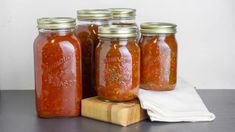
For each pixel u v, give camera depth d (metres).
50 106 0.93
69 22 0.91
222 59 1.22
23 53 1.20
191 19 1.20
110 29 0.89
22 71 1.21
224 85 1.23
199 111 0.93
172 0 1.19
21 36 1.19
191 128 0.89
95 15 0.99
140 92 0.97
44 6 1.18
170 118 0.91
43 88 0.92
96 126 0.90
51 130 0.88
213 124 0.91
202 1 1.19
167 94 0.98
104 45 0.92
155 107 0.91
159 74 0.99
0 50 1.19
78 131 0.87
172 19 1.20
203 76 1.23
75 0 1.18
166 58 0.98
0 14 1.18
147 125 0.90
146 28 0.98
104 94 0.93
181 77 1.17
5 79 1.21
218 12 1.20
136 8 1.19
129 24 1.01
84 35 1.00
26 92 1.19
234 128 0.89
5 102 1.09
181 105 0.94
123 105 0.91
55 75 0.91
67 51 0.91
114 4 1.19
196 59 1.22
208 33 1.21
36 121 0.93
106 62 0.91
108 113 0.91
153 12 1.20
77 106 0.95
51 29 0.90
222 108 1.04
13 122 0.93
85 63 1.01
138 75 0.94
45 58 0.90
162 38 0.98
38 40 0.91
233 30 1.21
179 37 1.21
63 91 0.93
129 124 0.90
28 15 1.18
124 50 0.90
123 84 0.91
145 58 0.99
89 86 1.02
